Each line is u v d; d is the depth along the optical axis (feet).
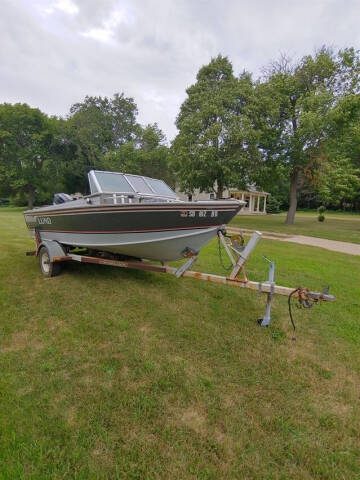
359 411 7.60
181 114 64.44
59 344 10.11
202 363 9.31
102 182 15.05
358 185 62.39
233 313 13.25
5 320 11.72
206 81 60.75
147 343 10.32
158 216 12.19
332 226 63.26
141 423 6.82
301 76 59.47
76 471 5.63
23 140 102.94
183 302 14.14
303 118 52.70
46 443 6.19
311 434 6.79
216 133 53.01
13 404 7.25
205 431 6.68
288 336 11.39
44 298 13.87
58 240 17.99
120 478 5.54
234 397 7.84
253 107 53.57
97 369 8.79
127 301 13.84
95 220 14.08
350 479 5.77
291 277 19.49
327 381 8.75
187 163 56.65
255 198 130.62
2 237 31.73
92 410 7.16
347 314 13.73
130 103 120.88
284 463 6.03
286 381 8.64
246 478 5.66
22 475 5.50
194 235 12.43
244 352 10.09
